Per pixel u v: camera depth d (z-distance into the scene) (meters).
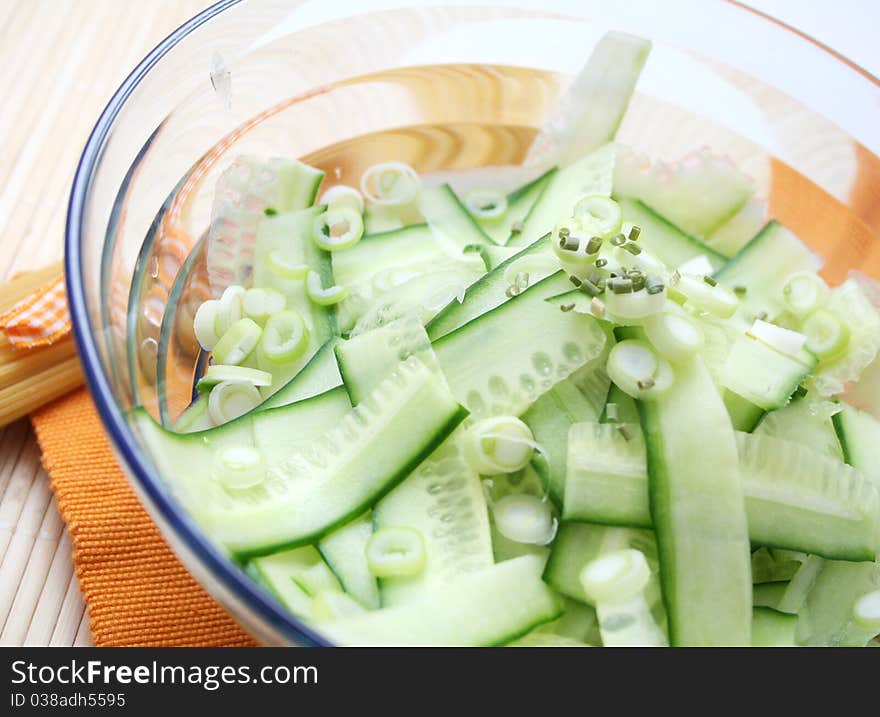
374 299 0.41
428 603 0.35
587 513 0.36
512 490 0.37
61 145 0.50
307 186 0.44
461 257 0.42
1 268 0.47
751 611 0.36
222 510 0.36
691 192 0.44
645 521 0.36
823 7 0.51
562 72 0.46
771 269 0.43
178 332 0.41
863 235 0.44
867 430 0.40
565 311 0.38
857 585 0.37
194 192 0.42
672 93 0.45
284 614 0.33
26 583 0.42
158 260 0.41
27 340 0.44
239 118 0.43
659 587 0.36
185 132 0.42
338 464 0.37
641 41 0.45
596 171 0.43
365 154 0.45
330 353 0.40
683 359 0.37
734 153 0.45
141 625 0.41
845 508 0.37
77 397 0.45
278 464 0.37
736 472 0.36
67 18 0.52
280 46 0.44
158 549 0.42
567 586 0.36
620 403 0.38
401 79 0.46
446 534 0.36
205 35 0.42
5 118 0.50
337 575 0.36
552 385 0.38
